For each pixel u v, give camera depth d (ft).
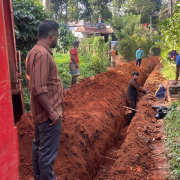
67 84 38.47
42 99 8.63
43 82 8.60
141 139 15.44
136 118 19.24
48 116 9.08
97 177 14.57
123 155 13.47
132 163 12.51
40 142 9.37
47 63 8.77
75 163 13.10
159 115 20.47
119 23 102.32
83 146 14.75
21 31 27.25
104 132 18.34
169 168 12.14
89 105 21.58
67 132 14.35
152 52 113.50
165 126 17.44
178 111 18.22
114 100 25.31
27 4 28.43
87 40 73.41
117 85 30.55
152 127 17.97
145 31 109.70
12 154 5.49
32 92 8.75
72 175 12.36
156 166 12.67
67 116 17.20
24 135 13.51
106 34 135.95
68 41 75.97
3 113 5.21
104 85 28.04
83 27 122.62
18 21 26.68
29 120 14.74
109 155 17.34
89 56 65.00
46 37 9.36
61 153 13.06
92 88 26.94
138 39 90.94
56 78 9.34
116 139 20.81
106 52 63.77
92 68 51.60
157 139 16.10
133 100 26.58
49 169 9.32
